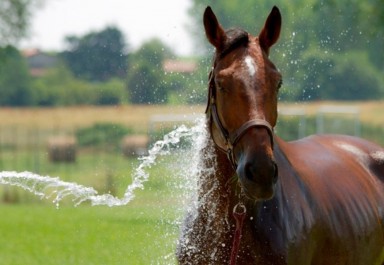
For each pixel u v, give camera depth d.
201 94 10.73
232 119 5.95
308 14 29.98
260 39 6.34
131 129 47.53
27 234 17.03
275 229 6.40
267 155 5.75
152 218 14.04
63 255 13.85
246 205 6.36
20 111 69.31
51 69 71.62
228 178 6.37
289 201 6.60
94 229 16.33
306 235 6.62
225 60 6.17
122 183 24.30
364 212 7.41
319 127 32.84
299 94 32.19
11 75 70.25
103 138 47.00
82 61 67.81
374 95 44.22
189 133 7.26
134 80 43.22
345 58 43.47
